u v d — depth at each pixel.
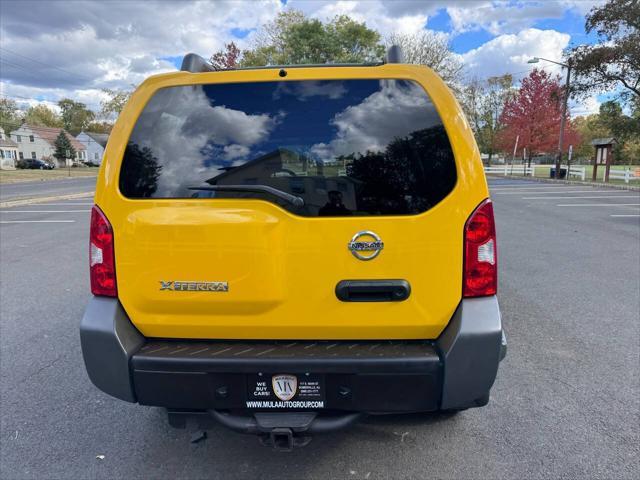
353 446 2.62
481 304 2.00
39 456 2.58
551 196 17.95
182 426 2.30
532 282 5.73
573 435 2.67
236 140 2.06
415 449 2.59
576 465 2.42
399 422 2.84
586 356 3.68
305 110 2.06
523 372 3.43
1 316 4.86
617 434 2.67
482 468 2.42
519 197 17.58
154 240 2.02
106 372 2.07
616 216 11.84
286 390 1.99
